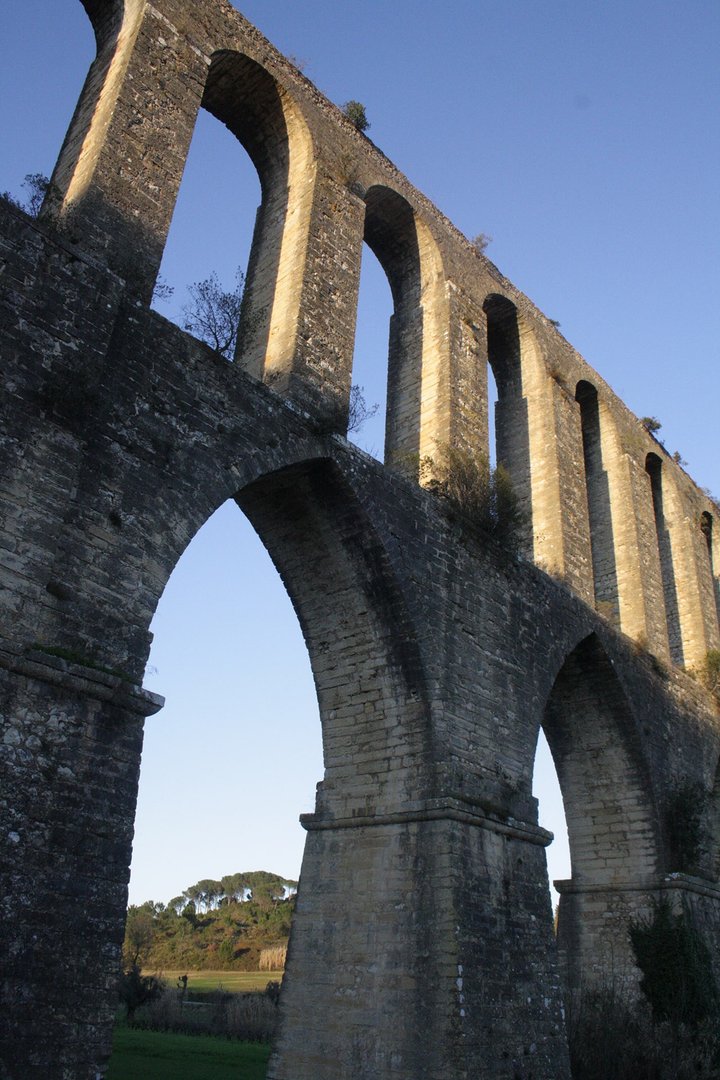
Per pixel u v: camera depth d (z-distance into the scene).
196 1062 23.20
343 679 16.64
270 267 18.33
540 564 22.53
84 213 13.51
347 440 16.14
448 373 20.25
